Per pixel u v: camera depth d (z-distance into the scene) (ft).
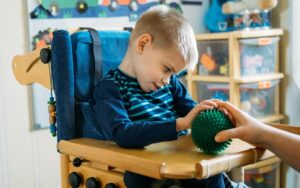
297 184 5.99
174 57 3.04
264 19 6.01
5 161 5.18
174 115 3.51
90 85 3.45
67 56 3.24
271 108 6.06
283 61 6.14
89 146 2.83
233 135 2.59
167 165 2.35
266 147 2.69
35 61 3.59
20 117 5.25
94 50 3.50
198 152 2.69
